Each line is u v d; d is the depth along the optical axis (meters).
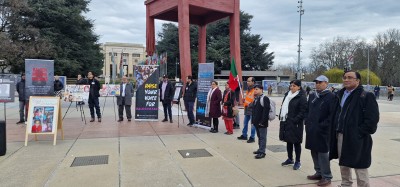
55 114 8.11
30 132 7.88
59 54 42.78
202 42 24.12
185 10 18.02
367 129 4.06
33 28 39.53
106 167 6.00
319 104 5.14
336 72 52.00
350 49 72.56
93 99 11.99
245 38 57.09
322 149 5.04
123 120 12.52
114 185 5.03
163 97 12.14
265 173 5.71
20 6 38.19
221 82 36.03
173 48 53.84
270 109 6.69
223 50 52.12
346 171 4.54
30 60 9.73
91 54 48.50
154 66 12.35
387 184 5.18
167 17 22.58
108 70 109.81
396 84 64.25
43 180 5.27
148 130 10.21
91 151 7.29
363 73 52.41
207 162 6.39
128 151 7.29
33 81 9.77
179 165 6.16
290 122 5.83
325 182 5.04
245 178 5.42
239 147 7.78
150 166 6.09
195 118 12.09
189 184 5.11
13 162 6.35
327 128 5.02
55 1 42.00
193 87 11.17
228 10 19.77
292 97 5.86
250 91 8.70
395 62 63.75
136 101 12.33
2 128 6.88
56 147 7.69
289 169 5.96
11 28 39.78
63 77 30.77
